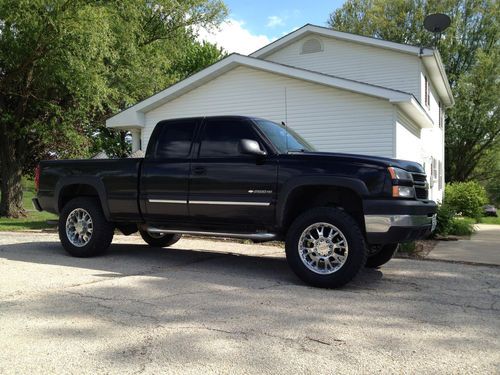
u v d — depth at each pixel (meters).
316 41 17.34
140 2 15.82
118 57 14.94
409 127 13.52
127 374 3.01
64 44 13.42
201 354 3.34
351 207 5.76
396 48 15.79
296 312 4.40
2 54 13.73
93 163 7.08
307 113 12.48
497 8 32.84
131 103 16.98
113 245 8.62
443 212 10.49
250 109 13.22
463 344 3.62
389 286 5.56
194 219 6.33
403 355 3.38
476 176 35.62
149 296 4.89
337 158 5.53
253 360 3.24
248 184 5.86
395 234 5.19
